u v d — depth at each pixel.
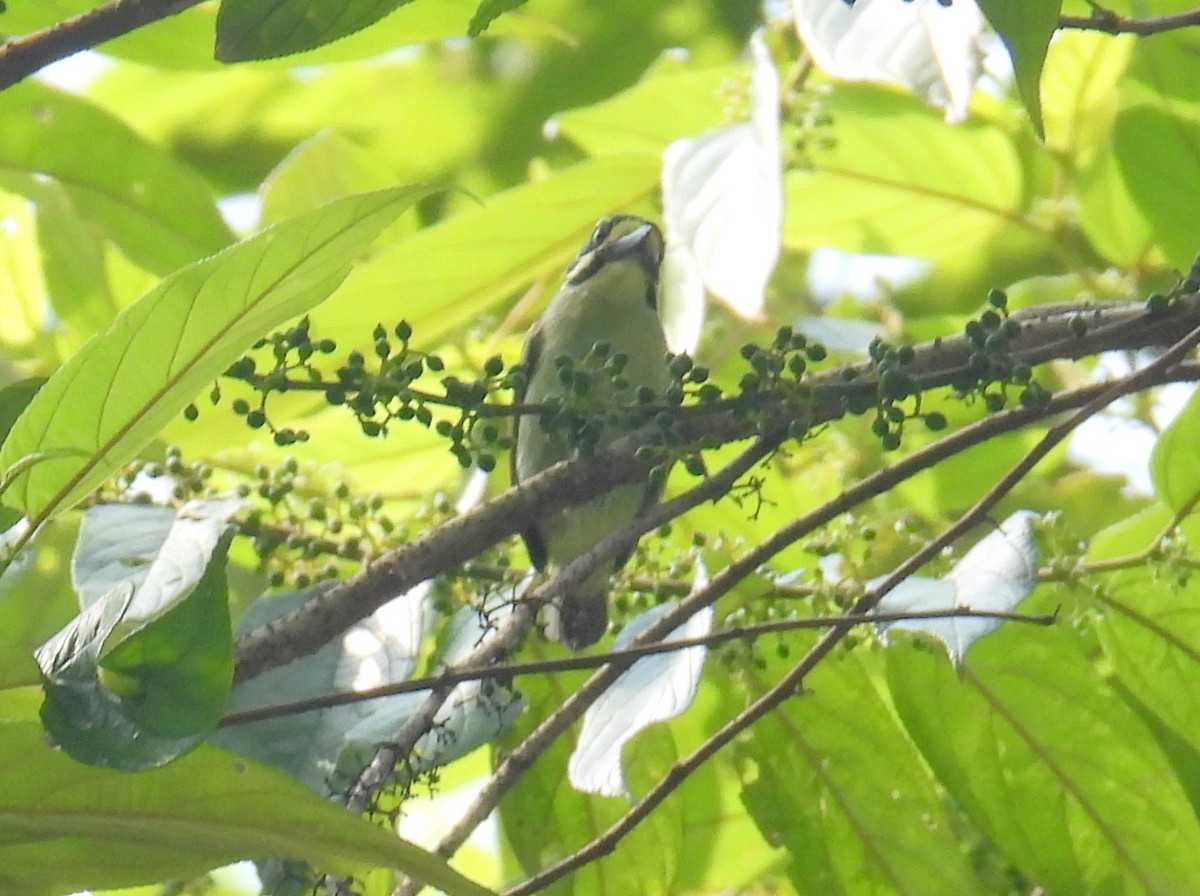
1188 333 6.04
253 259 4.29
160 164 9.34
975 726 7.13
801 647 7.25
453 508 7.11
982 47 6.86
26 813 4.55
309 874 5.88
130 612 4.43
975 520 5.71
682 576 7.16
